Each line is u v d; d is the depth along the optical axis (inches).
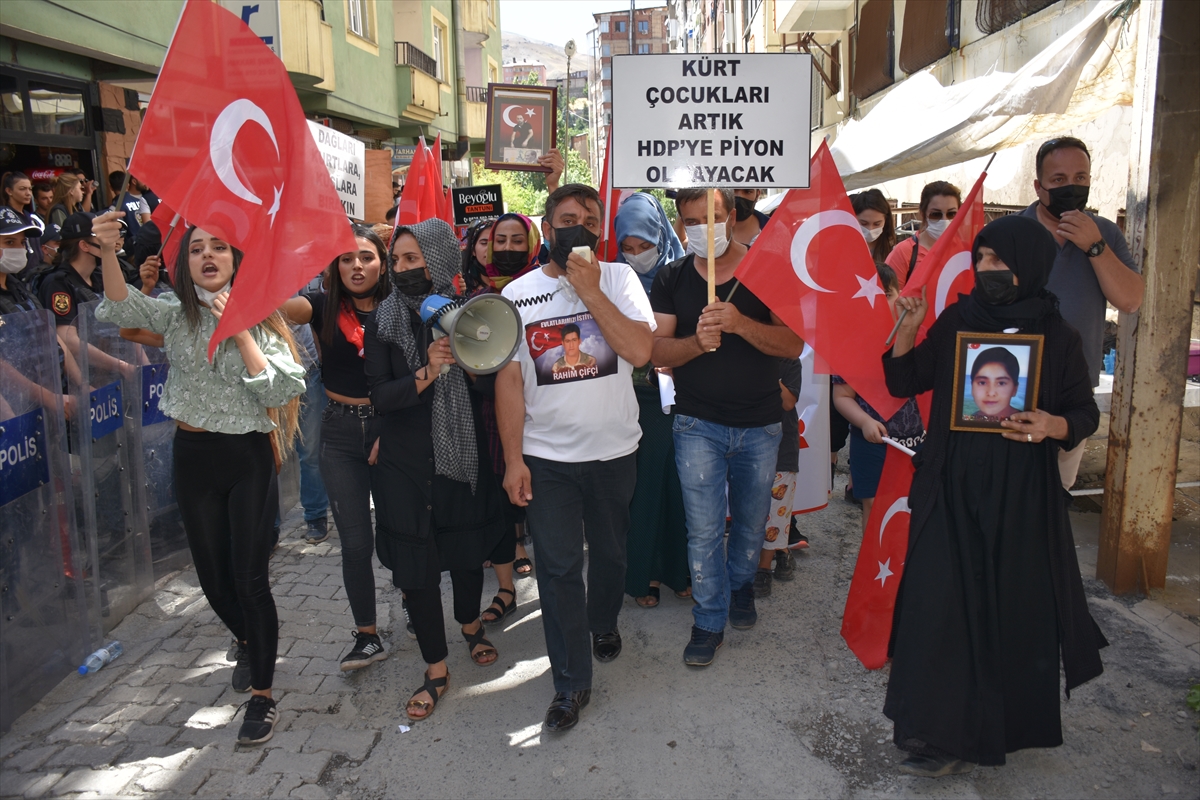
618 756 124.6
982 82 247.6
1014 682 111.6
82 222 172.7
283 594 182.2
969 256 135.4
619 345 125.2
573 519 131.4
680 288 146.9
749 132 136.6
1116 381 162.4
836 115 705.0
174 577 192.1
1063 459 166.2
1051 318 111.2
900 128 283.9
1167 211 152.7
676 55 135.6
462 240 249.4
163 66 117.3
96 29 354.9
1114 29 191.5
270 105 123.1
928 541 113.0
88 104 400.2
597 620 145.3
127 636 164.4
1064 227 148.6
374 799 117.4
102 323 163.9
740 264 137.2
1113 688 134.0
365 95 708.0
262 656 130.0
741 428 143.6
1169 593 164.7
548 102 214.2
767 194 420.8
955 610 110.7
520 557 194.9
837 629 160.6
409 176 223.1
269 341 129.3
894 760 121.2
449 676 148.8
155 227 209.0
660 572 172.4
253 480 127.8
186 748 127.6
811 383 179.3
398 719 136.2
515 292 131.0
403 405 127.5
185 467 126.9
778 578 183.6
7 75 347.3
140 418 175.2
